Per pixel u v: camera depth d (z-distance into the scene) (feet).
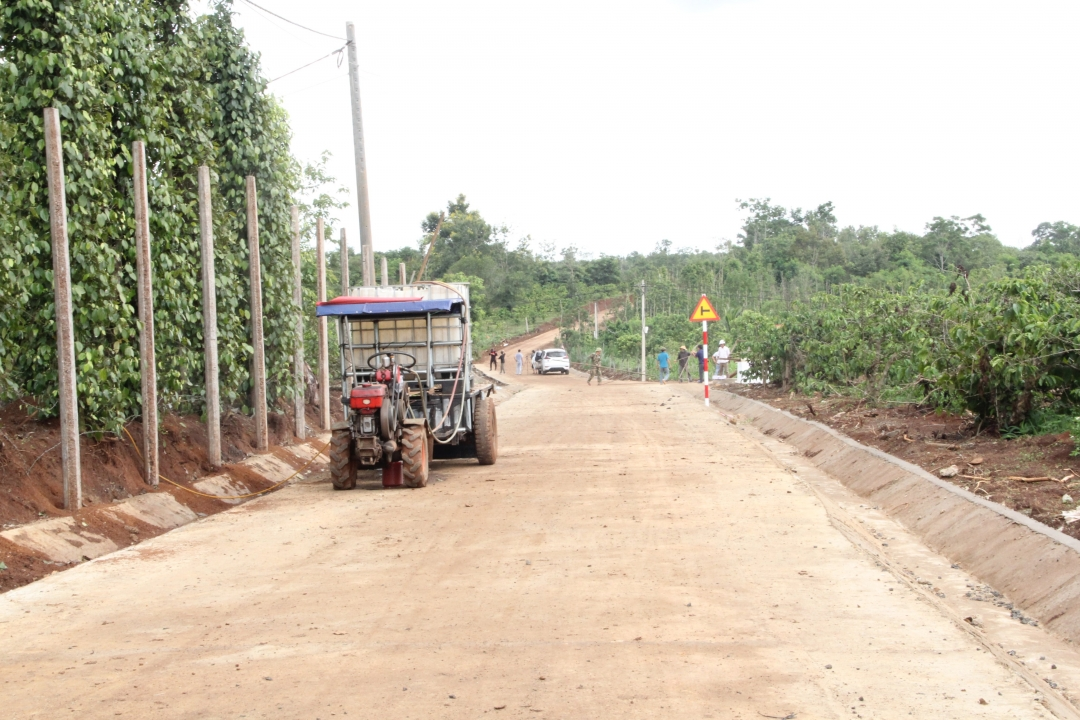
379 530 33.47
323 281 65.05
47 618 23.22
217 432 45.29
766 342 87.40
